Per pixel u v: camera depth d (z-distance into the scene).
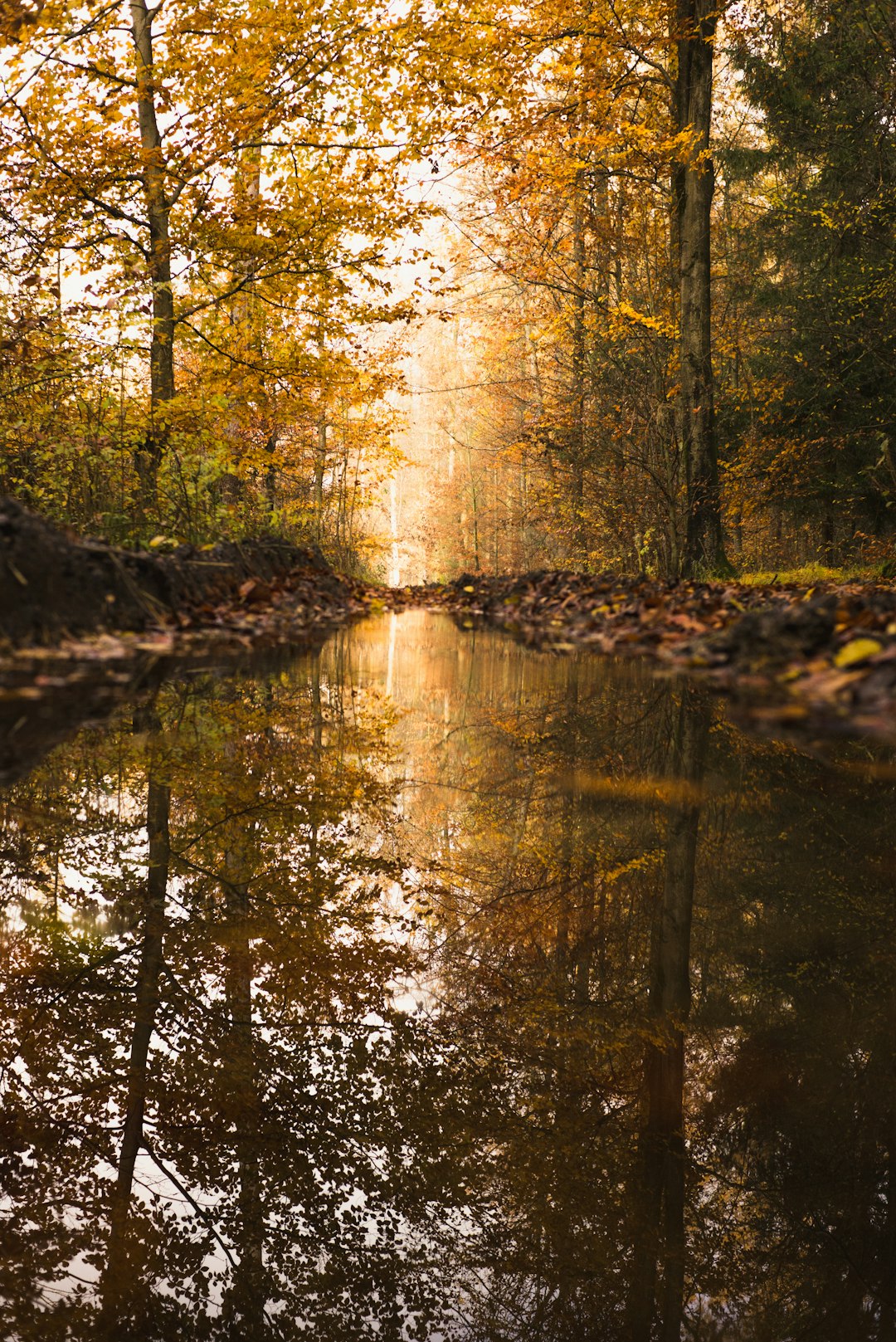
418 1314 1.37
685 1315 1.30
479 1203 1.55
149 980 2.12
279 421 14.15
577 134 15.41
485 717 4.13
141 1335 1.27
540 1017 2.05
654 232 17.98
